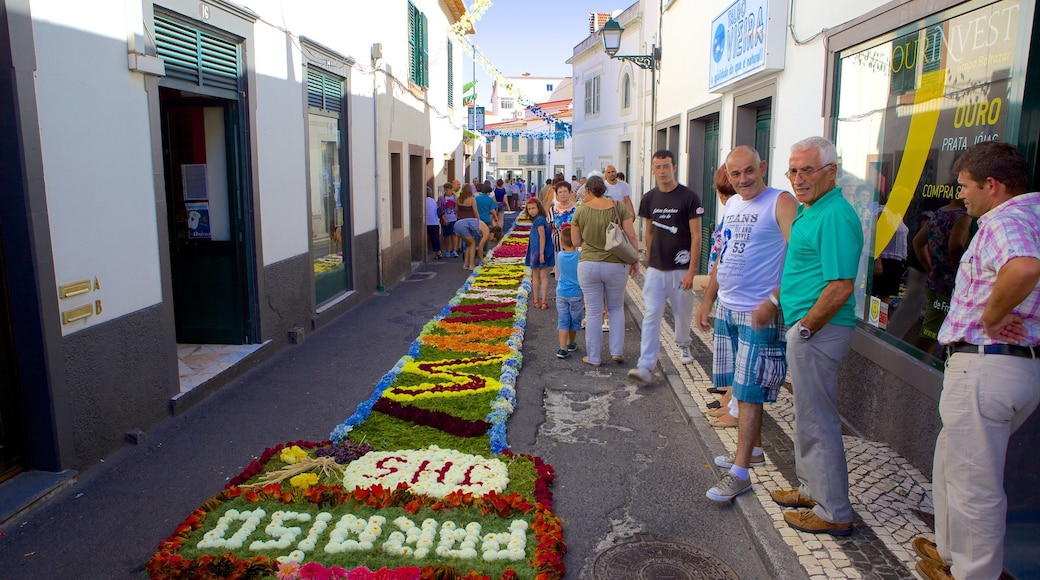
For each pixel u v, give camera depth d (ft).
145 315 19.40
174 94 24.54
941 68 15.85
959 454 10.87
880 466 16.34
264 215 27.14
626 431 20.17
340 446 17.87
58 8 15.97
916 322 16.43
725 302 15.99
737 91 33.04
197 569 12.52
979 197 10.82
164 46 20.98
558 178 35.24
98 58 17.38
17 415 15.97
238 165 25.68
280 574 12.37
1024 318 10.42
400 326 33.55
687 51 44.96
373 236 42.68
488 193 61.36
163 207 20.29
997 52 13.85
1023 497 12.62
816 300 12.91
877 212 18.75
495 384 23.71
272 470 16.99
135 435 18.66
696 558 13.61
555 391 23.76
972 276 10.79
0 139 14.94
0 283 15.47
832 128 21.70
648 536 14.43
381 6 44.06
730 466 17.01
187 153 25.96
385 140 44.91
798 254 13.19
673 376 24.12
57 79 15.94
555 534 13.89
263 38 26.89
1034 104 12.94
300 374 25.35
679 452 18.67
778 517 14.25
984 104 14.24
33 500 15.12
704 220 43.78
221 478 16.89
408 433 19.53
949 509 11.12
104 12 17.58
